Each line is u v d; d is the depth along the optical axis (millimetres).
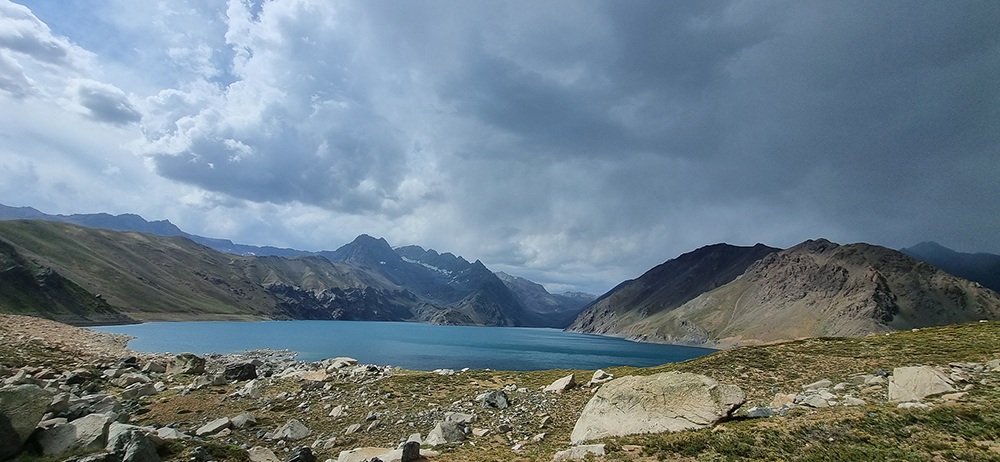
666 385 31812
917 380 31000
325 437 35938
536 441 33156
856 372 43594
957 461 18891
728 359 54812
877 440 21953
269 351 145625
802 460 21078
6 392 21844
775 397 36219
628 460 23734
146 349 126688
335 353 165125
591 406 32938
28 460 20328
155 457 21188
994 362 35469
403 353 186875
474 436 35344
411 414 41906
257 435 35781
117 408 36531
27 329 87500
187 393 49625
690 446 24562
